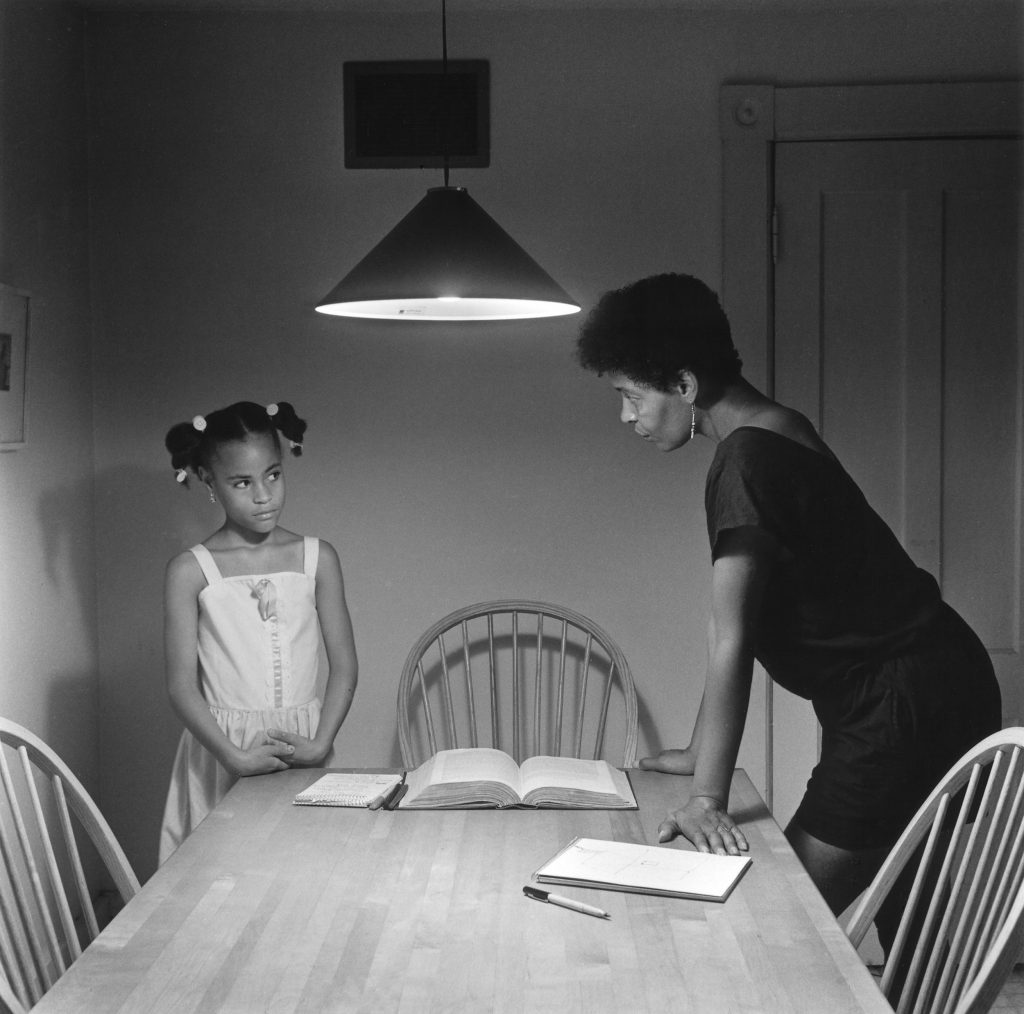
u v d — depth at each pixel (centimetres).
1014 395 309
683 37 304
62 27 292
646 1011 132
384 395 312
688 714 316
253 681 246
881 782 199
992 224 306
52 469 286
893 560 205
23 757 178
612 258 307
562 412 311
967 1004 138
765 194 304
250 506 242
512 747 317
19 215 267
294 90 306
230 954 146
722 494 191
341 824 194
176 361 311
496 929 153
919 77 303
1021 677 311
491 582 315
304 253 309
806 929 153
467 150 306
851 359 309
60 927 281
